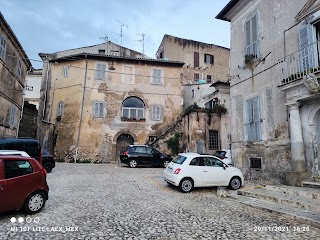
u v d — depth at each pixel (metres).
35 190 6.59
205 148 22.22
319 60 9.39
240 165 13.48
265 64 12.09
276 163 11.09
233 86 14.54
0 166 6.05
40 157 13.13
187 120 23.33
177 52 35.53
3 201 5.89
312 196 8.07
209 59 37.31
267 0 12.30
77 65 26.00
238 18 14.62
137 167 19.47
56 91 26.53
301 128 10.05
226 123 22.98
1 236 5.00
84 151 24.11
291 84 9.87
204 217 6.65
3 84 15.97
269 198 8.49
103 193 9.42
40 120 25.56
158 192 10.08
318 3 9.48
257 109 12.37
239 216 6.84
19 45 17.97
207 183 10.62
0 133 16.02
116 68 26.23
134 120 25.59
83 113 24.80
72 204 7.65
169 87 27.02
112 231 5.41
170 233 5.38
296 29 10.48
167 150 24.19
